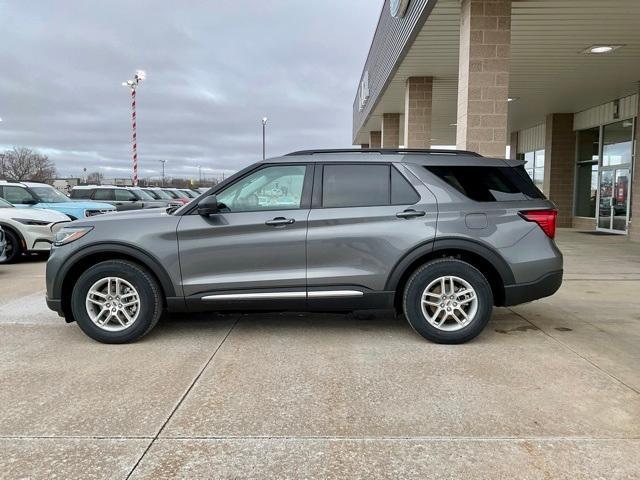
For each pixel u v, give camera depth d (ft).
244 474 9.62
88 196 63.00
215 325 19.30
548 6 28.43
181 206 18.11
